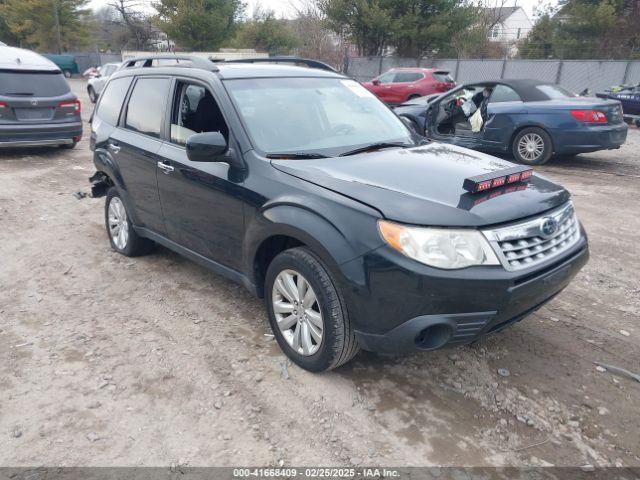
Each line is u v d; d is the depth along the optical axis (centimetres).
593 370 340
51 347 362
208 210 381
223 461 264
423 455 269
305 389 317
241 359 347
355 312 289
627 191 783
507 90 967
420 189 299
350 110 423
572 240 326
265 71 422
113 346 364
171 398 310
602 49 2884
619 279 477
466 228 272
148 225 473
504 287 271
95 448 272
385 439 279
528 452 271
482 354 355
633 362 349
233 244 368
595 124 881
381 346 289
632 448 276
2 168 938
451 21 2847
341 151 366
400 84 1809
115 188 514
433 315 272
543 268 290
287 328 339
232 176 355
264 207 329
